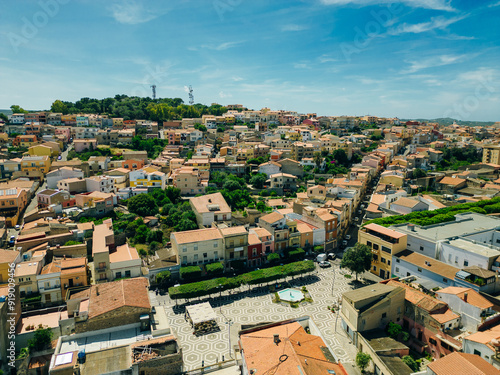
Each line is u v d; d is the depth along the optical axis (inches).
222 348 3223.4
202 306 3718.0
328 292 4237.2
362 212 7244.1
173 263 4532.5
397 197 6924.2
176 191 7003.0
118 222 5753.0
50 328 2945.4
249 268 4859.7
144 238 5462.6
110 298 2755.9
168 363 2266.2
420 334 3134.8
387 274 4347.9
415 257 4015.8
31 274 3742.6
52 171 7303.2
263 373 2021.4
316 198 6894.7
